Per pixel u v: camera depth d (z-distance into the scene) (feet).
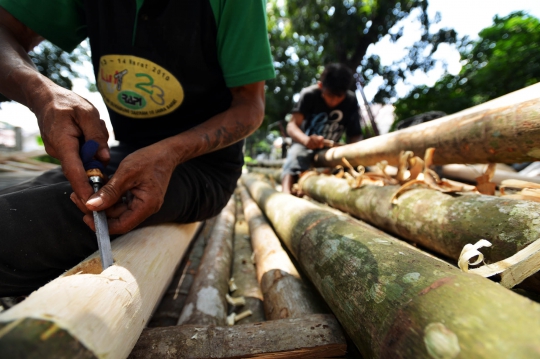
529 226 3.01
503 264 2.42
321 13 32.91
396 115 40.32
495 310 1.60
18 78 3.27
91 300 1.79
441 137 5.66
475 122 4.85
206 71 4.27
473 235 3.53
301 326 2.99
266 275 5.02
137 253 2.90
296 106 13.14
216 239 7.00
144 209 2.87
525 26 35.78
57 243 2.87
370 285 2.46
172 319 4.39
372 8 32.40
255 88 4.44
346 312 2.67
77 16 4.41
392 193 5.59
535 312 1.52
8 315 1.46
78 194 2.70
